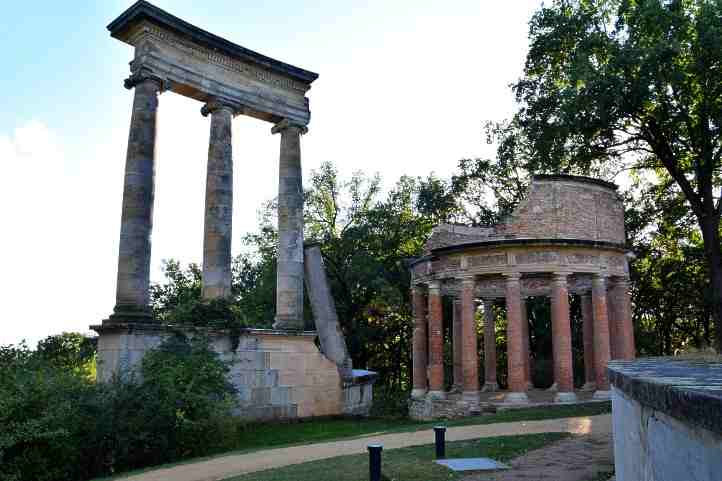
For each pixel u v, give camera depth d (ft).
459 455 64.44
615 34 138.51
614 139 150.82
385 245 213.05
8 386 72.64
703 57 124.36
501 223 146.82
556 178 142.51
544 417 100.12
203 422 84.53
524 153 195.83
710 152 138.10
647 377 17.39
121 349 94.53
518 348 130.82
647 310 221.46
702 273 198.49
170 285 254.68
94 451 73.51
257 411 114.62
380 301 206.08
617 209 149.79
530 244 132.67
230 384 100.68
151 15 109.19
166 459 80.02
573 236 139.03
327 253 208.54
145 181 105.40
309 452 76.69
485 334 173.06
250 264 255.70
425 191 226.17
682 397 12.71
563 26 145.38
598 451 64.59
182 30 114.21
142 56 109.50
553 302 133.49
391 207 217.15
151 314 102.99
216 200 118.11
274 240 213.05
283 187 130.93
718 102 130.82
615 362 30.83
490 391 167.94
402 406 167.12
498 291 168.66
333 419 126.62
